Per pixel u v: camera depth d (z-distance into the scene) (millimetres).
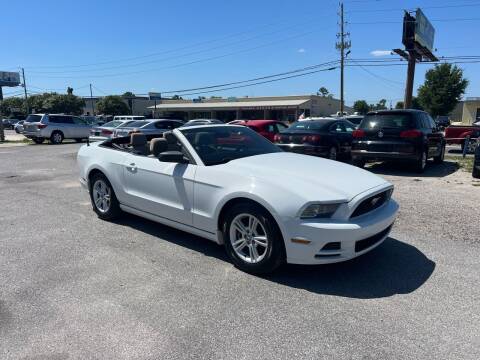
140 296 3693
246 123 15258
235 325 3203
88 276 4137
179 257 4629
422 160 10211
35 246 5047
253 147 5328
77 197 7941
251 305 3516
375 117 10414
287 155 5113
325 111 65625
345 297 3646
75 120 25953
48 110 77250
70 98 79250
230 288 3838
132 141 5688
